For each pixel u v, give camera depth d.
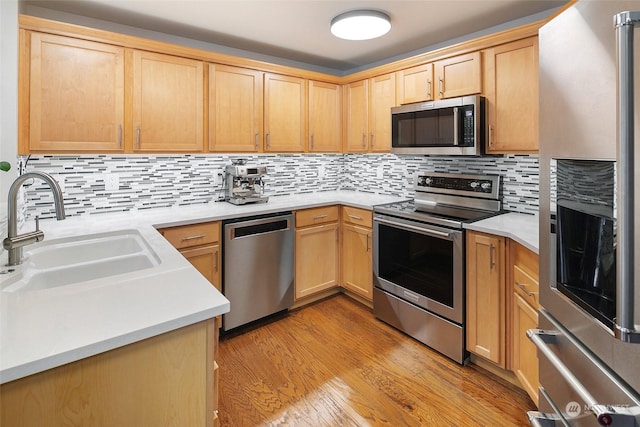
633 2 0.78
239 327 2.73
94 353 0.81
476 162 2.75
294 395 1.95
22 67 1.95
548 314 1.23
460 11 2.32
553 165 1.16
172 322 0.93
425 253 2.42
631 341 0.71
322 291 3.20
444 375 2.13
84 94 2.14
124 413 0.89
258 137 2.92
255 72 2.88
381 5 2.24
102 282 1.19
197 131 2.60
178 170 2.84
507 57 2.24
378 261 2.79
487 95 2.36
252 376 2.12
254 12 2.32
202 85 2.61
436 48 2.98
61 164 2.33
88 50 2.15
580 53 0.99
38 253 1.63
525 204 2.46
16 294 1.08
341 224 3.19
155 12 2.31
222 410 1.83
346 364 2.24
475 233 2.11
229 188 3.00
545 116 1.20
